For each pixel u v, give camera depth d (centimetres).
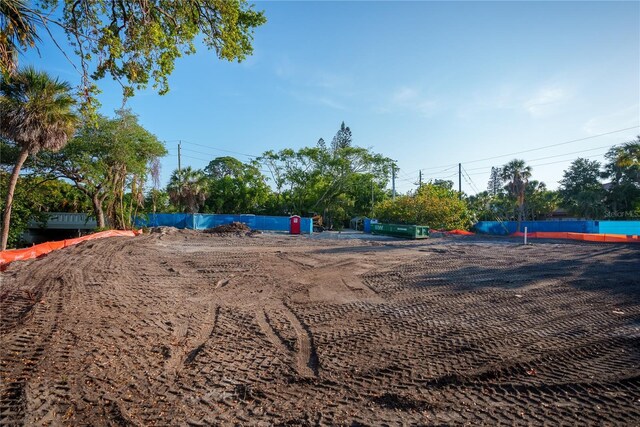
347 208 4916
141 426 309
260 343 512
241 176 4891
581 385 391
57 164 2217
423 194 3362
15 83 1361
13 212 2103
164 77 701
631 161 2939
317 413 334
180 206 4044
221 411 336
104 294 726
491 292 848
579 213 4253
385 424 317
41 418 315
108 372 403
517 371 427
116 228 2631
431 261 1362
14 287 749
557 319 638
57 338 483
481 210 4444
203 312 658
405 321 621
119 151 2267
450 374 414
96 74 650
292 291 852
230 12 704
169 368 422
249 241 2111
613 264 1309
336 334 552
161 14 693
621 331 573
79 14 615
